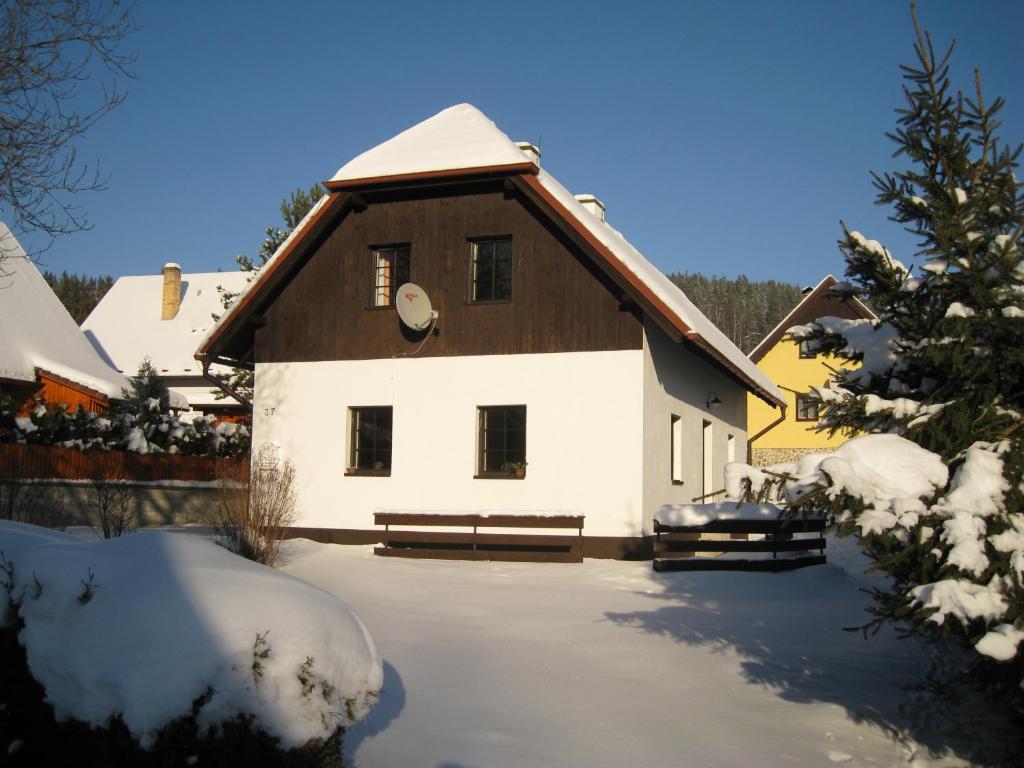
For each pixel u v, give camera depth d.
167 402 27.80
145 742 3.88
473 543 15.40
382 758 5.66
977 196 5.99
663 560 13.95
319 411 17.86
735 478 6.26
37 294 28.03
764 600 11.75
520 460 16.53
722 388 22.98
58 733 4.11
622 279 15.47
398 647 8.47
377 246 17.84
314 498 17.67
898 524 5.29
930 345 6.02
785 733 6.71
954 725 6.92
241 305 18.00
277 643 4.15
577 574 13.68
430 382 17.11
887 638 9.55
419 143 17.88
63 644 4.16
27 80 10.88
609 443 15.87
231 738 3.95
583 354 16.19
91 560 4.54
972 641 5.21
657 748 6.21
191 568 4.44
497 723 6.46
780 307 103.50
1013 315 5.77
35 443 18.70
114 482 17.34
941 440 5.86
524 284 16.66
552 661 8.25
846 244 6.62
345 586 12.00
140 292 47.59
